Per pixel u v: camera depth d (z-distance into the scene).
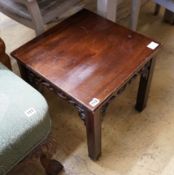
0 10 1.45
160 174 1.20
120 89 1.07
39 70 1.07
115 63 1.08
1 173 0.85
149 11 2.02
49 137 0.98
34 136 0.88
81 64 1.08
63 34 1.20
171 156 1.26
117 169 1.22
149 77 1.25
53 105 1.47
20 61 1.11
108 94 0.98
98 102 0.96
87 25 1.24
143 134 1.34
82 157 1.27
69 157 1.27
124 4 2.10
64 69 1.06
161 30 1.89
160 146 1.29
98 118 1.01
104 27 1.23
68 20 1.27
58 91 1.06
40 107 0.88
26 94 0.90
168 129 1.36
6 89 0.91
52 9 1.33
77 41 1.17
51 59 1.10
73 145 1.31
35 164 1.23
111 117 1.41
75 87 1.00
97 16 1.29
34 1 1.19
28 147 0.89
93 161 1.25
